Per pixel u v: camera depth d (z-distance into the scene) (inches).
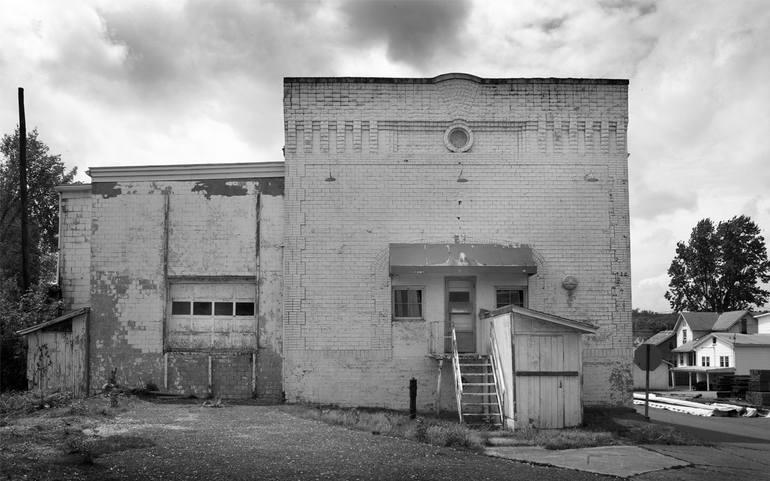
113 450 506.0
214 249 906.7
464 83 900.6
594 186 897.5
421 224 888.3
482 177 895.7
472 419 796.6
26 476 414.6
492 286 887.1
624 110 906.1
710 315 3019.2
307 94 898.1
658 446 660.1
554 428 721.6
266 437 588.7
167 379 896.3
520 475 486.6
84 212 981.2
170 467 459.5
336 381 870.4
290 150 895.7
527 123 901.2
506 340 751.1
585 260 889.5
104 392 876.0
